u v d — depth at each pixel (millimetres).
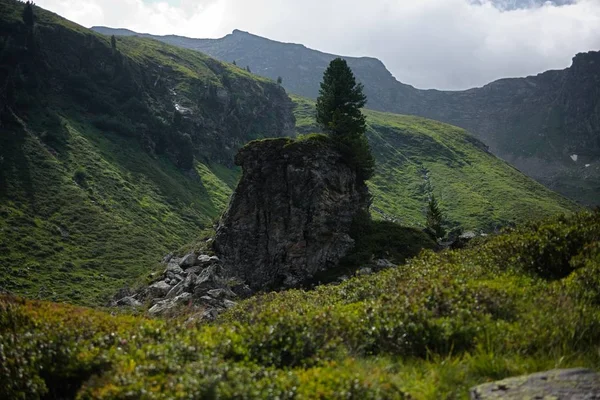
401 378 6742
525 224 15461
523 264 11906
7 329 9211
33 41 119875
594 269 9547
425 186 178375
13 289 59594
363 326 8672
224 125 176000
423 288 9766
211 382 5789
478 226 140125
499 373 6656
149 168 120750
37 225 77562
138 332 8633
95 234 82250
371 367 7152
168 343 7574
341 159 46625
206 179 141500
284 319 8562
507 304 8898
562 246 11711
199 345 7734
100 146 114750
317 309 11156
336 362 6980
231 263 41500
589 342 7398
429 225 60812
